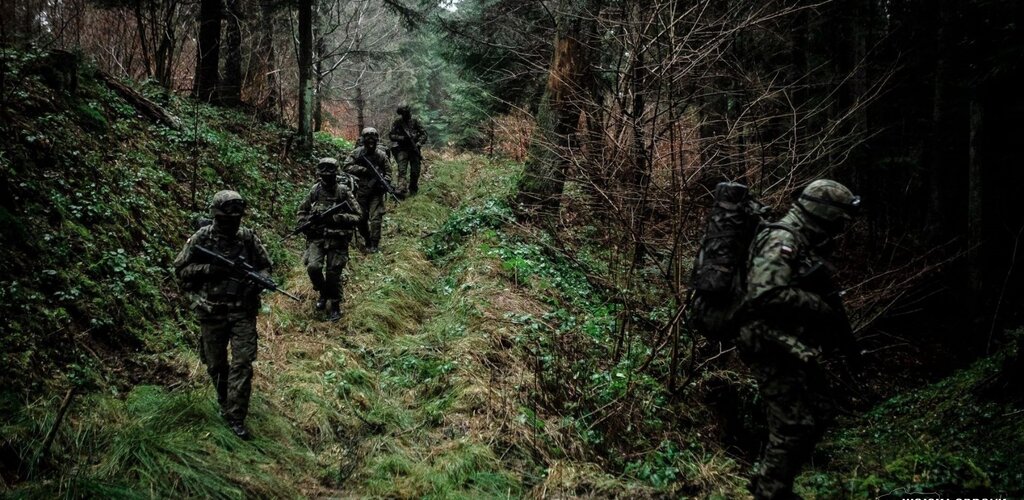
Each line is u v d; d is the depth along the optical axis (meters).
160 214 7.26
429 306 7.91
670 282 6.23
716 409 6.03
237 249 4.65
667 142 6.95
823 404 3.35
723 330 3.50
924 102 13.73
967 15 11.77
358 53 20.34
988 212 13.11
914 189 14.91
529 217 9.98
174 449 4.01
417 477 4.38
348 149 16.89
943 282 11.70
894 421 6.36
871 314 8.87
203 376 5.23
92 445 3.97
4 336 4.29
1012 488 4.07
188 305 6.30
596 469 4.65
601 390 5.71
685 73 6.23
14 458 3.57
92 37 13.24
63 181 6.16
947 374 9.87
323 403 5.20
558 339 6.43
